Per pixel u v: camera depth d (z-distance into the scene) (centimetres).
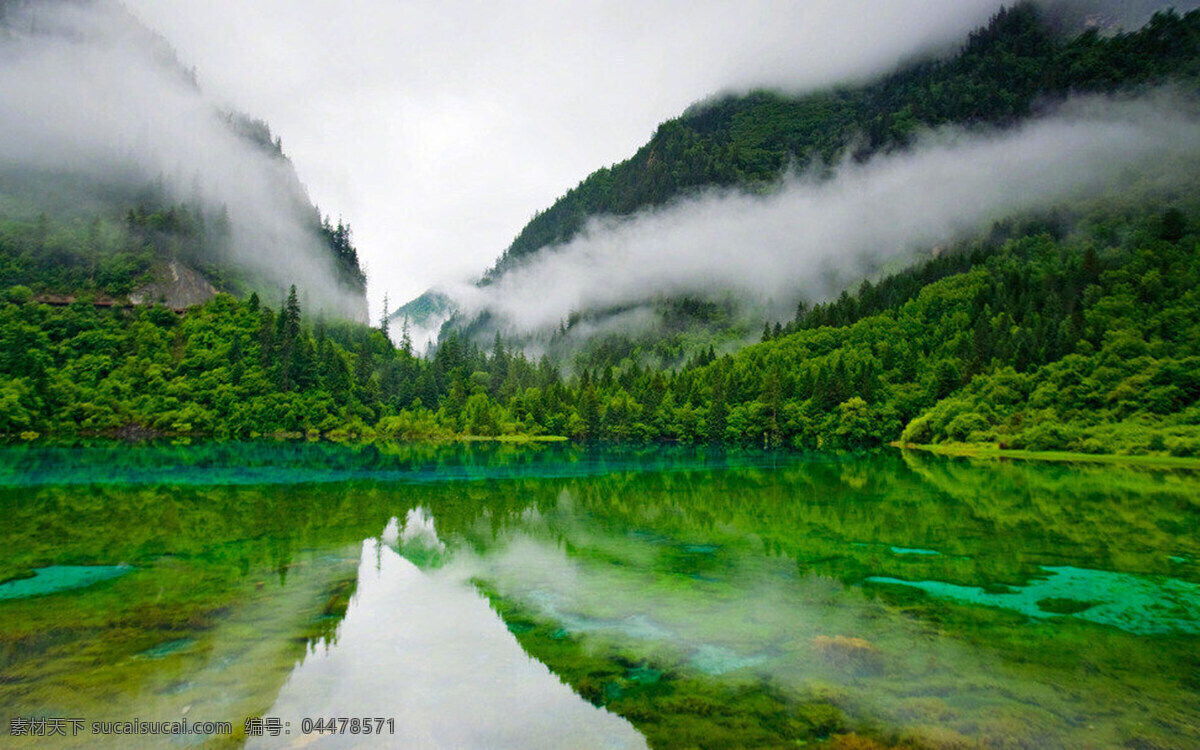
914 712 1341
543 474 6450
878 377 13762
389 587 2262
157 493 4453
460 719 1290
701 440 14250
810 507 4162
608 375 18462
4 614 1861
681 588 2277
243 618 1889
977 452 9406
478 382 18800
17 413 10194
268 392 13100
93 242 16300
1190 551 2838
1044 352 10950
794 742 1215
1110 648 1708
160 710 1295
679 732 1252
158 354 13275
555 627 1870
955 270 19025
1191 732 1261
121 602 2002
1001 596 2175
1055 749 1195
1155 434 7588
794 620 1927
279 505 4041
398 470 6612
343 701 1362
